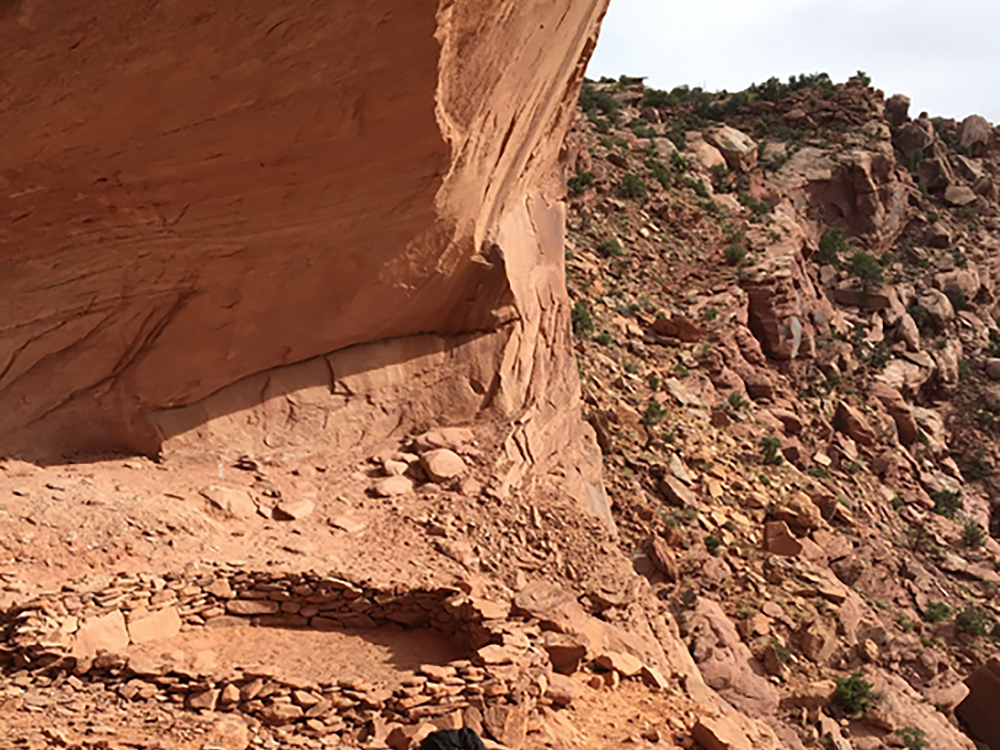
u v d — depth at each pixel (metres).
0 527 8.90
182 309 11.10
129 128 8.90
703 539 25.23
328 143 10.06
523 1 10.63
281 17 8.45
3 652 7.80
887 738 20.72
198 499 10.91
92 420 11.20
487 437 13.68
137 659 7.95
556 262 16.08
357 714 7.96
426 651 9.39
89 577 8.67
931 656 25.03
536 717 8.52
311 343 12.60
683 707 10.02
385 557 10.77
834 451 36.66
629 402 30.78
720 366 35.06
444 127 10.71
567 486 14.44
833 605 24.27
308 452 12.66
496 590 10.69
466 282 13.82
